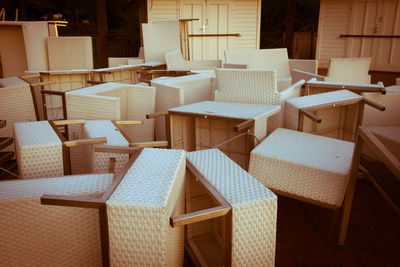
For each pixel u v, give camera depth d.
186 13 9.83
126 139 2.31
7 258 1.53
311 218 2.64
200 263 1.88
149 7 9.58
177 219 1.32
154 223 1.30
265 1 21.55
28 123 2.51
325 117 3.28
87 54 6.50
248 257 1.54
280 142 2.54
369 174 2.24
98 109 3.10
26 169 2.04
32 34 6.21
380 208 2.76
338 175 2.06
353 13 10.84
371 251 2.23
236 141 2.95
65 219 1.55
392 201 1.91
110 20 21.27
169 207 1.37
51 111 4.87
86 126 2.58
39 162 2.05
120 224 1.33
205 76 4.26
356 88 3.31
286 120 3.19
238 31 10.32
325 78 4.30
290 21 11.88
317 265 2.11
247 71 3.13
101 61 10.56
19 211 1.48
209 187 1.61
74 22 20.33
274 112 2.93
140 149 1.87
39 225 1.53
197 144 3.16
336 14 11.13
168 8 9.69
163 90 3.70
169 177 1.51
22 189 1.57
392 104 3.21
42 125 2.46
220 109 2.92
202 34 10.05
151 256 1.36
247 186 1.62
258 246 1.54
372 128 3.09
